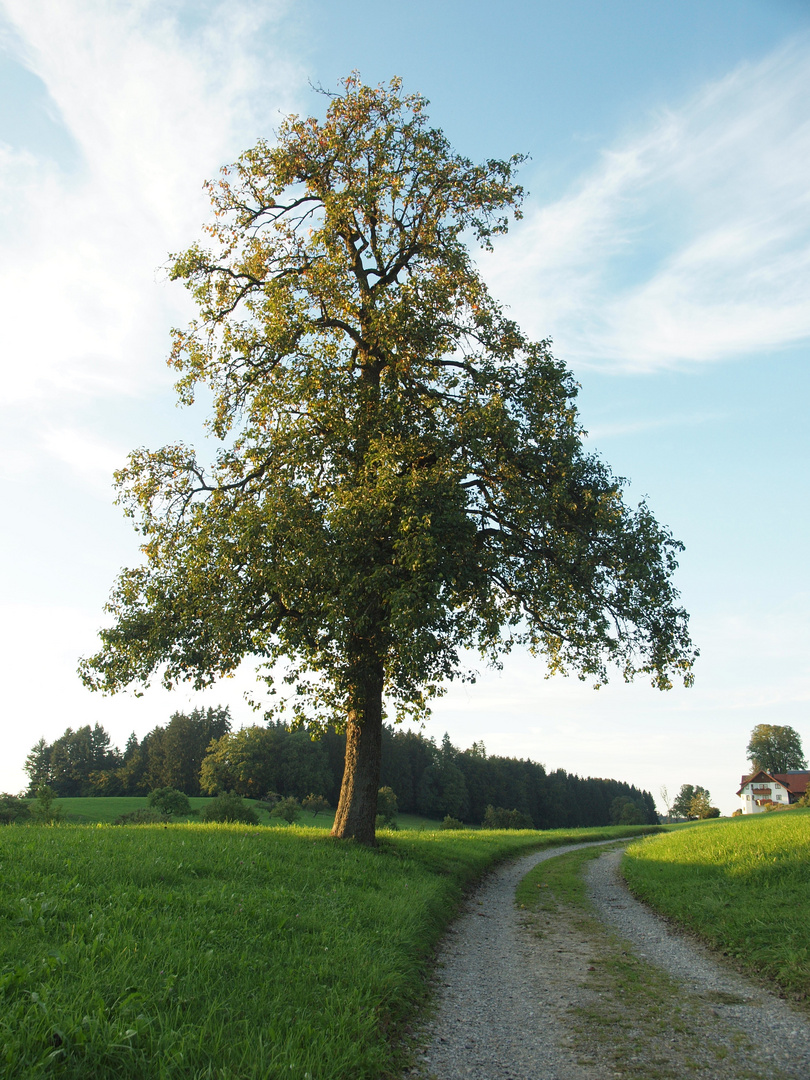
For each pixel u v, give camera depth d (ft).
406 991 23.45
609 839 135.23
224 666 52.75
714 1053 19.51
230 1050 15.25
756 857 46.39
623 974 28.32
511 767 390.83
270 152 60.29
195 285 61.87
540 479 53.21
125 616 55.01
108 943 19.67
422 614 41.96
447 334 57.26
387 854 50.62
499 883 57.77
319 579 47.70
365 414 52.65
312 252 61.52
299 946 24.21
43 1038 13.48
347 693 52.80
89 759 382.63
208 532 52.47
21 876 26.27
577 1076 17.99
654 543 52.95
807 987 24.75
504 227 61.57
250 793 285.84
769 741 364.79
